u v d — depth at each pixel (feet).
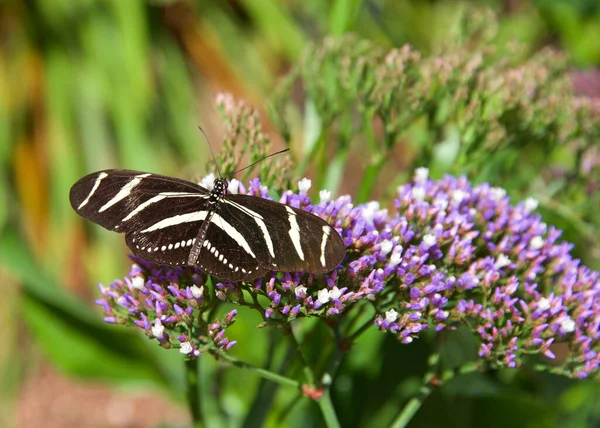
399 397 2.16
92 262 3.16
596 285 1.91
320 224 1.79
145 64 3.23
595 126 2.17
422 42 3.79
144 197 1.85
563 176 2.26
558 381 2.22
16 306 3.03
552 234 1.94
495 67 2.17
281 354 2.15
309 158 2.11
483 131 2.06
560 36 3.47
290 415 2.17
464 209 1.93
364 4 3.66
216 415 2.17
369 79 2.08
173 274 1.84
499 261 1.89
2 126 3.15
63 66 3.26
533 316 1.86
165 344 1.83
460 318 1.86
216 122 3.47
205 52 3.56
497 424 2.11
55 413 2.99
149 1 3.40
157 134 3.30
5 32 3.29
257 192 1.87
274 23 3.52
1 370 2.97
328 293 1.81
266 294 1.82
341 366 2.15
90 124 3.24
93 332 2.20
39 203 3.23
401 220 1.86
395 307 1.86
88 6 3.29
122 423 2.98
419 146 2.23
